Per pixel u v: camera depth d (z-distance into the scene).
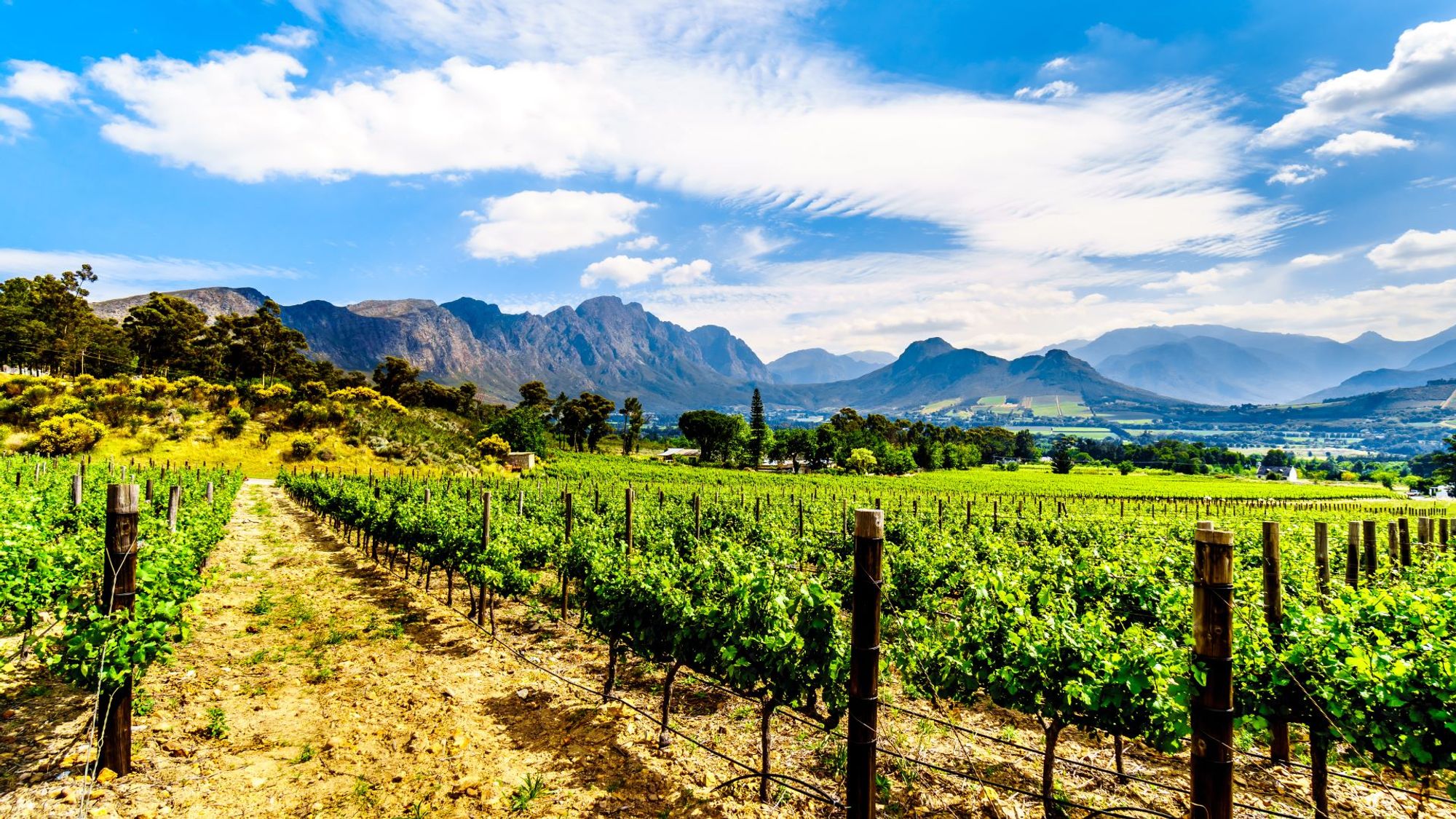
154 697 7.07
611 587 7.70
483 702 7.56
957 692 6.05
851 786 4.48
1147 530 15.73
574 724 7.03
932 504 37.00
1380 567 10.41
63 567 7.00
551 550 12.04
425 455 60.31
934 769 6.04
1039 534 16.80
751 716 7.43
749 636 5.71
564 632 10.75
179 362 98.25
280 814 5.05
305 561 16.92
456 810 5.23
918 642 6.55
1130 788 5.76
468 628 10.81
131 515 5.26
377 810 5.19
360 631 10.35
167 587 5.93
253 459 52.41
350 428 60.06
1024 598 6.05
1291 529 16.03
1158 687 4.58
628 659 9.36
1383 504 63.38
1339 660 5.07
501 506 19.23
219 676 7.96
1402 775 5.75
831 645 5.45
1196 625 3.99
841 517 19.45
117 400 53.06
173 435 51.97
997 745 6.70
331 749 6.19
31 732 5.92
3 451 43.75
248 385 61.72
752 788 5.79
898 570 11.27
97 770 5.26
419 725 6.83
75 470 29.16
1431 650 4.66
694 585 7.02
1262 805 5.47
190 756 5.82
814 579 5.62
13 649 7.73
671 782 5.84
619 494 34.41
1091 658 5.07
